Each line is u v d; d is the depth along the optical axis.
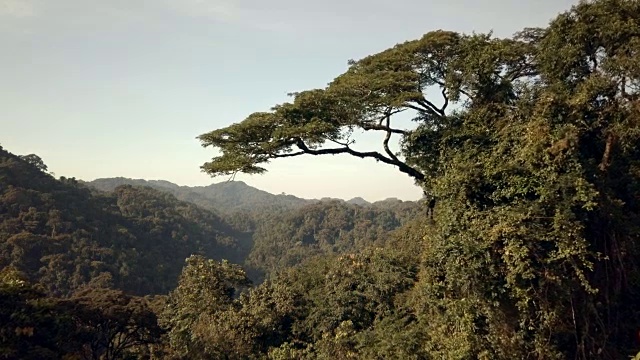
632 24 9.21
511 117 10.14
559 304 8.01
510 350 8.34
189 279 19.28
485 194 8.85
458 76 12.09
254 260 107.81
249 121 12.87
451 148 11.02
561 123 8.83
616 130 8.92
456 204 8.98
